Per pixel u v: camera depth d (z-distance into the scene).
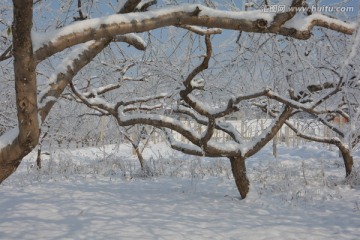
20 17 2.31
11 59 7.46
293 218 6.73
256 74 7.39
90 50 3.60
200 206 7.62
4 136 2.87
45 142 11.85
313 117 10.27
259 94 6.95
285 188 9.30
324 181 9.83
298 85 7.96
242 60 7.28
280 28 3.27
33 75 2.55
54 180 11.14
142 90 9.87
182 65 7.04
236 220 6.48
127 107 9.65
